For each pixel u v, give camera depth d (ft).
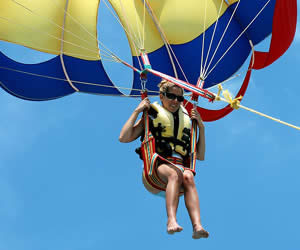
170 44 45.34
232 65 44.01
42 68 42.55
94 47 43.34
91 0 43.47
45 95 42.91
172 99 31.58
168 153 30.42
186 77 45.27
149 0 44.78
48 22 42.04
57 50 42.70
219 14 43.98
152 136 30.27
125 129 30.63
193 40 44.52
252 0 42.29
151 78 45.01
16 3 40.47
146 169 29.91
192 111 32.12
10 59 41.29
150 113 31.48
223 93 32.30
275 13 39.63
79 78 43.45
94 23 43.42
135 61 45.21
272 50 41.24
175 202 28.45
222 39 43.88
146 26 45.14
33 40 41.81
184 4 44.50
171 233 27.40
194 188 29.17
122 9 41.39
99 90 44.32
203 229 27.66
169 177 29.19
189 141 31.58
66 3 42.19
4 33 40.98
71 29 42.75
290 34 39.47
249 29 43.37
